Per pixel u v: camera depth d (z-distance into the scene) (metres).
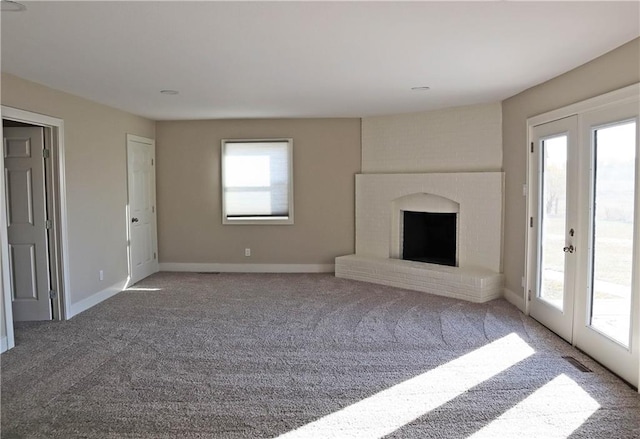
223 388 3.12
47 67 3.79
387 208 6.59
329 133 6.89
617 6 2.52
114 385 3.17
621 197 3.18
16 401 2.95
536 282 4.56
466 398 2.96
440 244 6.33
